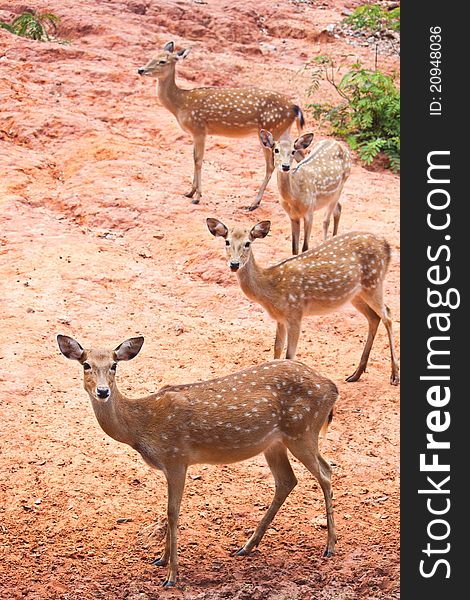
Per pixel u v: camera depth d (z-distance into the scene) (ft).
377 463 28.66
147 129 56.34
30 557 23.89
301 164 40.83
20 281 38.75
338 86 63.77
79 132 53.83
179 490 23.44
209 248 42.80
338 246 32.99
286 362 24.73
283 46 77.36
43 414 30.42
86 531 25.08
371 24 78.79
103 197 47.01
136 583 22.95
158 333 36.06
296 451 24.11
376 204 50.57
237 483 27.61
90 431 29.81
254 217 47.09
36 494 26.55
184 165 52.42
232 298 39.45
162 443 23.27
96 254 41.83
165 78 47.34
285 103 48.08
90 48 66.28
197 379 32.81
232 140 56.85
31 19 67.26
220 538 24.95
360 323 38.34
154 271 41.34
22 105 55.47
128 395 31.40
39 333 34.96
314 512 26.25
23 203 46.26
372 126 60.08
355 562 23.84
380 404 31.94
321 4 89.76
